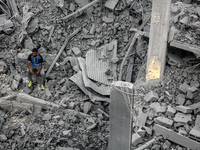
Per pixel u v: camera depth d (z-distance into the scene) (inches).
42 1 411.2
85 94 350.0
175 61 305.7
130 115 192.9
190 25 289.0
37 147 251.6
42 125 275.9
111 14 414.3
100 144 267.6
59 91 351.9
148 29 394.0
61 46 411.2
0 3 406.0
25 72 365.1
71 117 291.4
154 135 265.0
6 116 281.0
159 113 277.0
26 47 390.0
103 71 382.9
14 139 258.2
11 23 388.2
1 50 381.4
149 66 310.7
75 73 380.2
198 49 270.4
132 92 183.5
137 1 408.2
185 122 256.7
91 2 399.2
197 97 278.7
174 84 299.1
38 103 303.3
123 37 413.1
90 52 395.9
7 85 340.8
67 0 414.6
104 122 302.8
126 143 207.8
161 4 273.9
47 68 390.9
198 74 292.5
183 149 244.7
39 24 406.9
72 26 418.0
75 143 264.1
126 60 397.1
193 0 338.3
